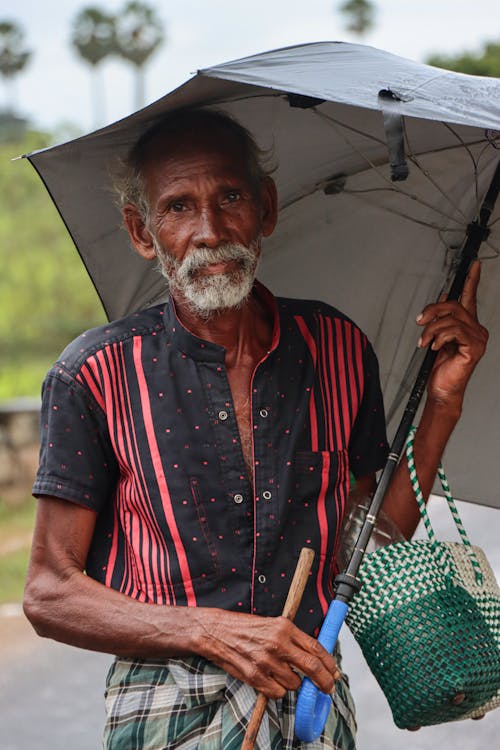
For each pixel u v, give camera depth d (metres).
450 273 2.88
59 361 2.40
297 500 2.39
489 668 2.39
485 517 7.50
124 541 2.44
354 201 2.86
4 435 9.37
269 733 2.29
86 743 4.80
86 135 2.29
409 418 2.59
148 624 2.27
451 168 2.77
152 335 2.42
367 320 2.98
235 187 2.36
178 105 2.33
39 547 2.39
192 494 2.33
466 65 16.94
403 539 2.59
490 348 2.94
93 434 2.39
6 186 17.95
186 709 2.31
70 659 5.79
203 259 2.33
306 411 2.45
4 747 4.75
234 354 2.44
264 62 2.15
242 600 2.31
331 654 2.25
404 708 2.40
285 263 2.94
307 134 2.61
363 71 2.14
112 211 2.59
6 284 17.42
